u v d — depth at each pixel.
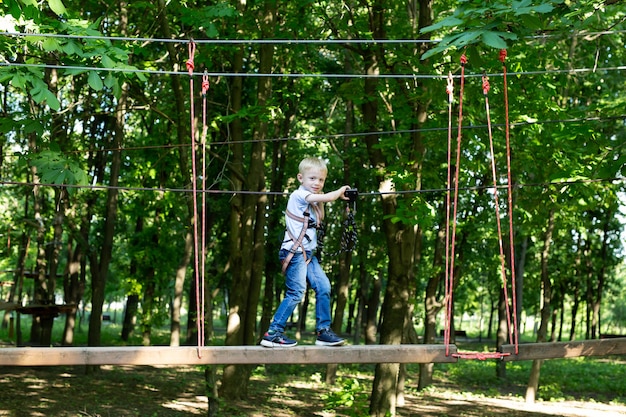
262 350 6.96
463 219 24.95
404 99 15.69
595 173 10.94
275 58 21.03
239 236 19.56
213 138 24.64
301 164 7.48
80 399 18.36
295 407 19.23
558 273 36.56
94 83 8.18
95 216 32.78
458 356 6.98
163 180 26.09
